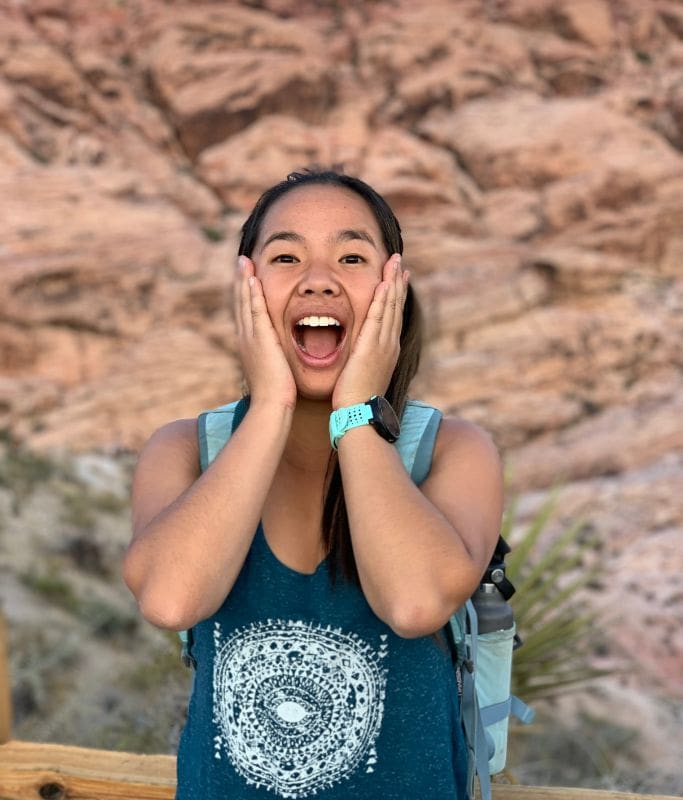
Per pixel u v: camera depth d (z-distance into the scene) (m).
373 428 1.44
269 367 1.47
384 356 1.50
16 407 19.09
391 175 25.55
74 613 9.48
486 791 1.54
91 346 20.55
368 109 26.59
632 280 24.33
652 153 26.64
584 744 7.90
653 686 10.47
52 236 21.50
